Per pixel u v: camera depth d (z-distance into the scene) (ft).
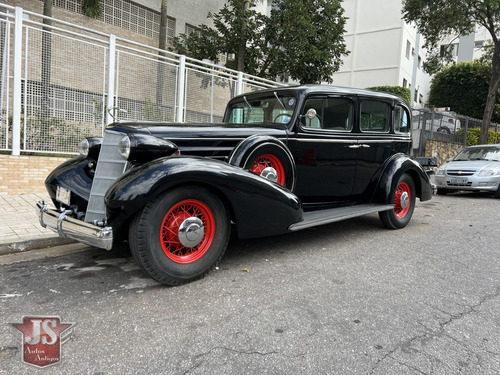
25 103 20.89
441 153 51.98
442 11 46.47
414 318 8.71
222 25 44.24
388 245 14.98
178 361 6.79
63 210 10.96
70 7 36.91
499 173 30.42
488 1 43.19
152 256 9.54
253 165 12.42
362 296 9.86
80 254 13.08
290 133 13.69
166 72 27.04
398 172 16.62
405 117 18.45
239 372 6.50
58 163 22.40
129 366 6.61
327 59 43.93
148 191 9.04
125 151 10.12
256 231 11.39
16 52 20.17
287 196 11.70
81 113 23.00
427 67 54.60
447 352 7.32
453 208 25.34
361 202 16.89
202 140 11.97
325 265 12.31
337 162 15.15
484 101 80.69
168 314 8.61
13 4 32.68
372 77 81.51
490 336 7.99
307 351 7.20
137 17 42.60
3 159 20.53
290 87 14.58
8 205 18.40
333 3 44.86
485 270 12.29
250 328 8.03
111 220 9.39
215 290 10.03
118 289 10.02
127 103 25.13
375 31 80.74
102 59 23.61
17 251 13.21
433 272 11.93
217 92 31.07
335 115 15.14
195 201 10.25
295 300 9.50
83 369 6.49
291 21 41.55
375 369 6.70
